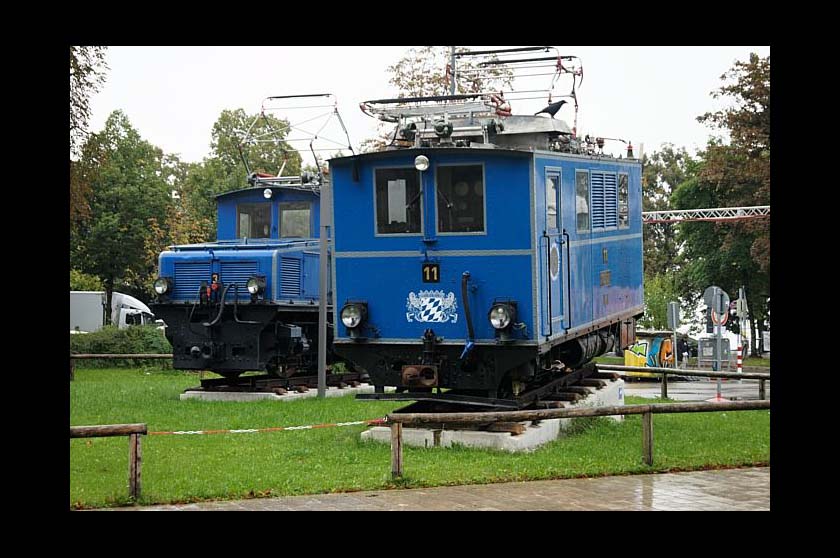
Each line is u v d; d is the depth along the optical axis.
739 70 45.69
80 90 32.03
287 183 25.66
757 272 46.75
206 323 21.97
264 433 16.55
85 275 54.00
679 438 16.55
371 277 15.71
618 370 24.23
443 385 15.48
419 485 12.45
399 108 18.36
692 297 51.41
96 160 33.41
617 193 19.83
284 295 22.25
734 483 12.73
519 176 14.98
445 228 15.31
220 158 57.38
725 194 48.00
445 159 15.22
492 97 18.12
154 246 52.00
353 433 16.33
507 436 14.79
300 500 11.67
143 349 33.72
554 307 15.80
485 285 15.11
